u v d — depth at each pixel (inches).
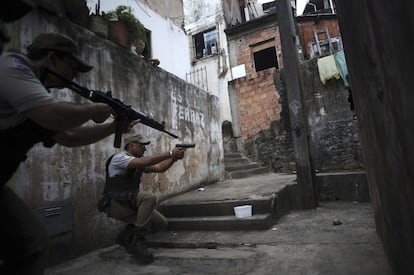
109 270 104.3
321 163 332.2
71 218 120.0
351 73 101.8
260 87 412.8
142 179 165.8
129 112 68.2
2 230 49.0
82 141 64.4
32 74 47.1
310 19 461.1
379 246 101.3
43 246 53.4
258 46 451.5
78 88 59.7
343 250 102.0
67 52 54.3
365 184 181.2
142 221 112.4
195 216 160.9
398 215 58.1
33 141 50.6
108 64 150.1
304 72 349.4
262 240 122.1
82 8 142.9
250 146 411.5
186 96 230.7
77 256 120.2
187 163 218.8
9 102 44.6
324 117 335.9
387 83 47.9
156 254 119.4
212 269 99.6
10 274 51.3
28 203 105.0
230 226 142.3
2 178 47.7
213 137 271.1
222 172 279.7
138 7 290.2
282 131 389.1
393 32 39.9
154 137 183.5
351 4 74.4
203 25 485.7
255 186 205.0
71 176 122.8
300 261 97.3
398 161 49.6
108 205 115.4
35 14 113.9
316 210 168.2
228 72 455.8
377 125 64.7
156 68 194.2
